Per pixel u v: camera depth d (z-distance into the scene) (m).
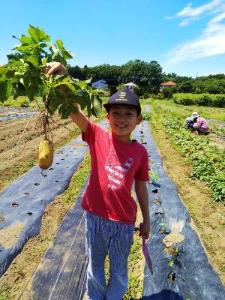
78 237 1.88
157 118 8.58
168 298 1.43
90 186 1.07
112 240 1.06
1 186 2.63
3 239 1.81
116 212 1.04
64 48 0.92
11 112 8.28
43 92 0.85
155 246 1.80
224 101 16.36
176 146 4.53
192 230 2.02
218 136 6.03
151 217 2.18
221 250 1.87
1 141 4.30
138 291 1.46
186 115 9.83
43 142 1.01
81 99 0.90
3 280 1.51
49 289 1.46
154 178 2.81
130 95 1.01
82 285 1.49
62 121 6.53
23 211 2.16
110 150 1.05
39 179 2.79
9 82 0.81
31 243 1.82
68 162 3.38
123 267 1.12
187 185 2.93
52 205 2.32
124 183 1.04
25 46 0.87
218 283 1.54
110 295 1.14
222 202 2.54
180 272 1.59
